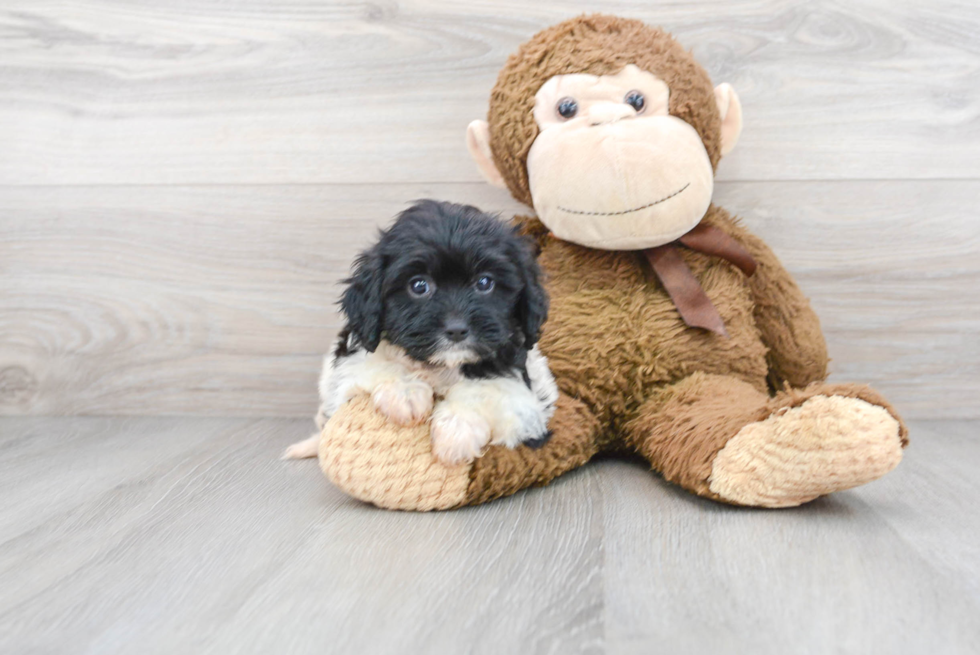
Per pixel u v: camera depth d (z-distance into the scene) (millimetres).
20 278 2637
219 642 1104
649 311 2041
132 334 2637
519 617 1171
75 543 1509
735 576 1306
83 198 2596
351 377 1735
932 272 2428
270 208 2559
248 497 1795
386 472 1639
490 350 1626
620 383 2014
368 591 1268
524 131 2012
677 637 1104
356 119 2518
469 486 1671
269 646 1092
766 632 1115
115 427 2523
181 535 1547
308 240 2562
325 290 2574
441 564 1377
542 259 2176
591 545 1455
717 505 1682
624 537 1495
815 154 2418
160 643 1106
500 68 2463
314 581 1312
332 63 2508
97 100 2564
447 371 1733
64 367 2664
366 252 1753
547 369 1945
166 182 2572
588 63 1994
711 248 2096
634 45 2029
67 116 2574
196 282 2602
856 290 2453
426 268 1627
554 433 1847
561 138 1939
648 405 1991
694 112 2012
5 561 1421
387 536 1526
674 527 1545
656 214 1932
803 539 1471
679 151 1917
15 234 2621
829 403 1537
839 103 2396
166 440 2352
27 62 2566
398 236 1673
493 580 1305
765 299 2199
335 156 2535
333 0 2488
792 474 1556
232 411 2643
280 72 2520
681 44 2256
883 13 2367
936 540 1465
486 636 1114
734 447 1630
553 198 1967
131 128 2564
